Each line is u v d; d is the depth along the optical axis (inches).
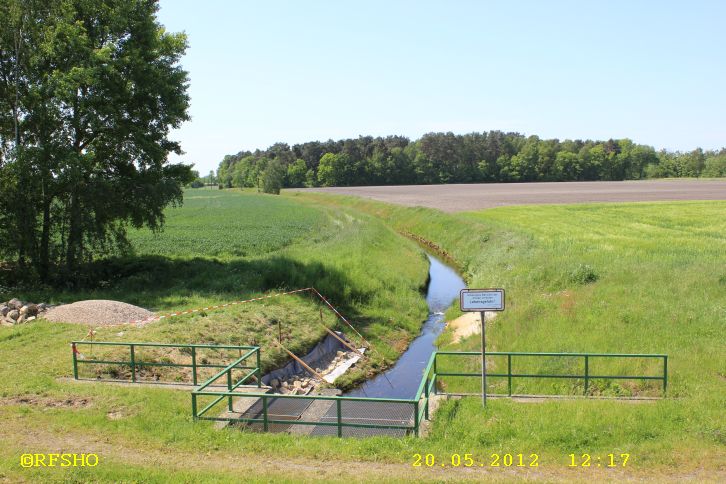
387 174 6609.3
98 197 1010.7
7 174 950.4
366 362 821.9
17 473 324.2
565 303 807.7
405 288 1227.2
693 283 793.6
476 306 437.7
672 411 424.8
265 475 329.1
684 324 685.3
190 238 1785.2
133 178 1107.9
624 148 7278.5
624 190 4065.0
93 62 975.6
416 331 1005.8
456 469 343.3
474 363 714.8
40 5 991.0
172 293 946.1
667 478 326.3
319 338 836.0
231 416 446.6
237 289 981.2
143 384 524.7
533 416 419.5
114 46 1018.1
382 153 6614.2
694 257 967.6
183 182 1246.3
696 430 387.9
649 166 7209.6
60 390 483.5
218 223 2372.0
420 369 798.5
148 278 1097.4
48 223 1048.8
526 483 317.7
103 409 440.5
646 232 1496.1
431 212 2456.9
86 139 1089.4
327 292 1048.8
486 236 1630.2
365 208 3363.7
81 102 978.7
